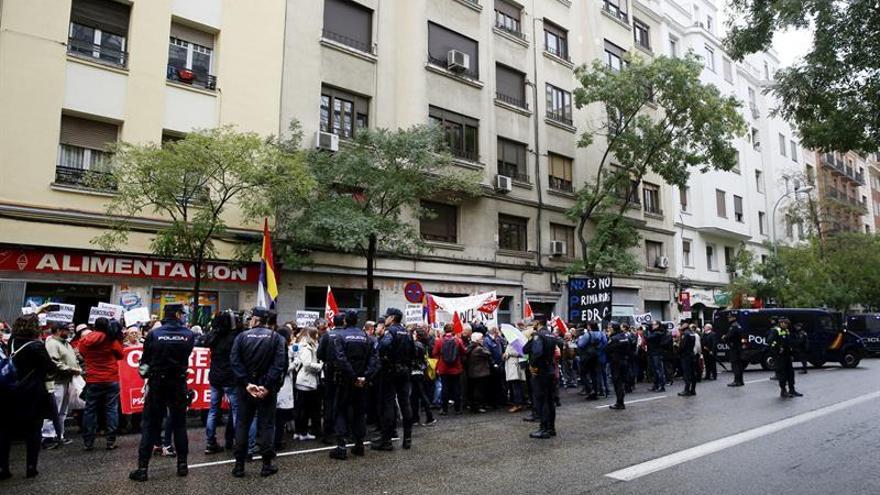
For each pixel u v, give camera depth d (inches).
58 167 502.6
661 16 1245.7
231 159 455.5
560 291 912.9
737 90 1478.8
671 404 483.5
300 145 621.9
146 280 533.3
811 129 354.9
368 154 594.2
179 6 580.7
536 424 399.2
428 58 776.3
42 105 493.0
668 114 816.3
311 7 679.1
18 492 237.6
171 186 444.5
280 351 269.4
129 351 374.3
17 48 485.7
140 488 243.4
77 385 365.7
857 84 334.0
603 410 458.0
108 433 321.1
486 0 874.1
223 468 277.9
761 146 1560.0
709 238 1315.2
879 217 2438.5
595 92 809.5
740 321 900.0
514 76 909.8
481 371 467.5
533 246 890.7
